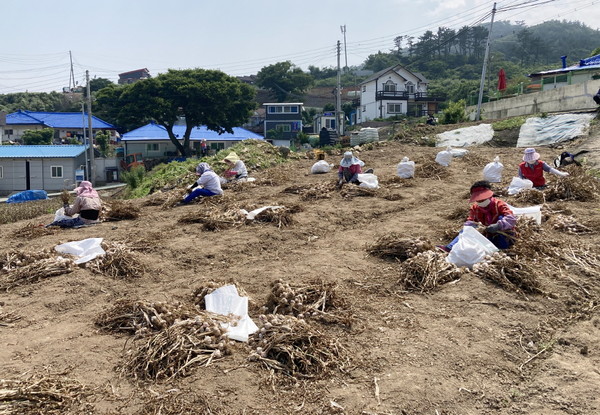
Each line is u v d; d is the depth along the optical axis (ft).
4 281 20.49
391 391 11.92
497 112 98.63
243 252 23.80
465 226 20.77
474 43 376.89
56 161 134.00
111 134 196.13
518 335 14.51
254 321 15.76
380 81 190.80
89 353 14.08
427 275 18.13
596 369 12.84
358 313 16.24
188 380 12.48
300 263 21.39
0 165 132.36
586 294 17.08
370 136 86.79
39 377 12.48
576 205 28.50
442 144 67.67
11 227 33.06
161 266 22.03
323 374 12.69
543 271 18.74
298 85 258.16
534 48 388.16
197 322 14.46
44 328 16.16
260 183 44.39
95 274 21.11
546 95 81.56
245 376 12.57
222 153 61.62
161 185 57.41
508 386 12.28
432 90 247.70
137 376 12.71
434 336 14.47
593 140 53.11
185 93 140.56
